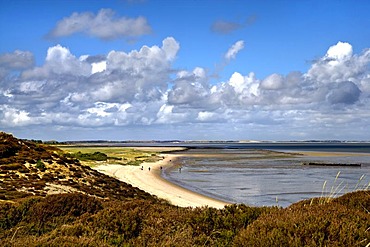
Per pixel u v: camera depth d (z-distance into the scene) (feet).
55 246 20.89
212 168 261.24
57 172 105.50
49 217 35.53
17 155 108.68
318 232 19.44
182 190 147.95
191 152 549.13
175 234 24.70
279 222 20.88
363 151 607.78
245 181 181.68
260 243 19.35
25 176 94.63
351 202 31.32
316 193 139.44
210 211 27.94
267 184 169.17
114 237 24.23
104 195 95.76
